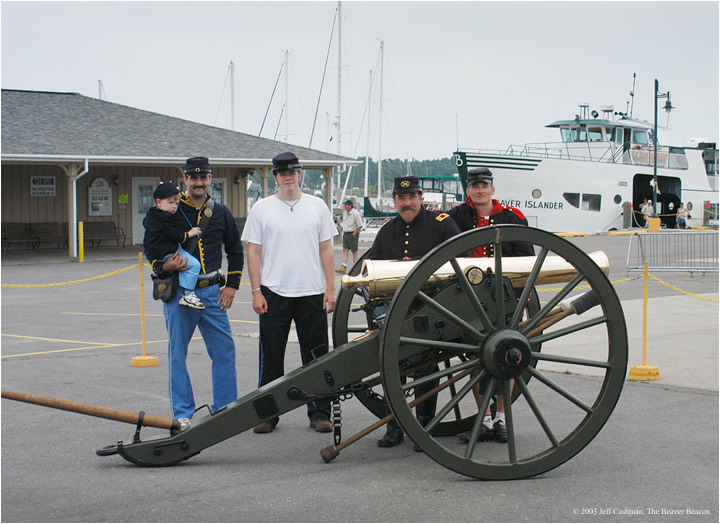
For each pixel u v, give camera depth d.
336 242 30.09
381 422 4.90
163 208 5.40
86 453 5.07
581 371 7.45
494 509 4.00
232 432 4.70
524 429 5.58
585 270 4.50
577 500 4.12
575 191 33.88
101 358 8.44
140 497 4.20
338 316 5.69
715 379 7.03
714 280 16.36
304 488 4.34
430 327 4.51
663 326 10.01
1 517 3.93
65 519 3.89
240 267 5.79
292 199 5.77
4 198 24.56
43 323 11.20
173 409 5.52
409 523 3.81
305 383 4.66
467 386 4.43
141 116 27.62
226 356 5.69
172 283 5.40
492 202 5.68
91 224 25.72
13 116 24.50
